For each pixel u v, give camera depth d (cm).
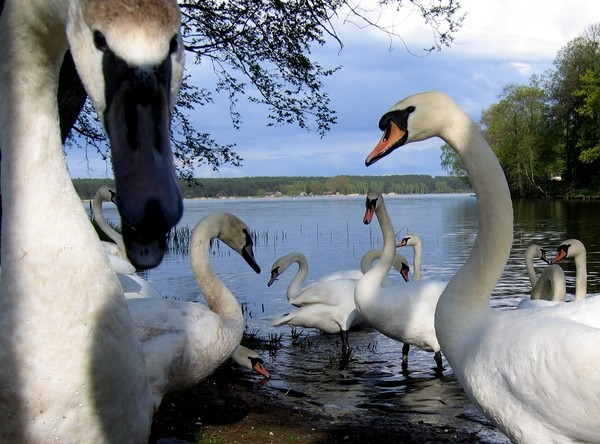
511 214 434
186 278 1695
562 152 6762
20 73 249
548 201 6397
